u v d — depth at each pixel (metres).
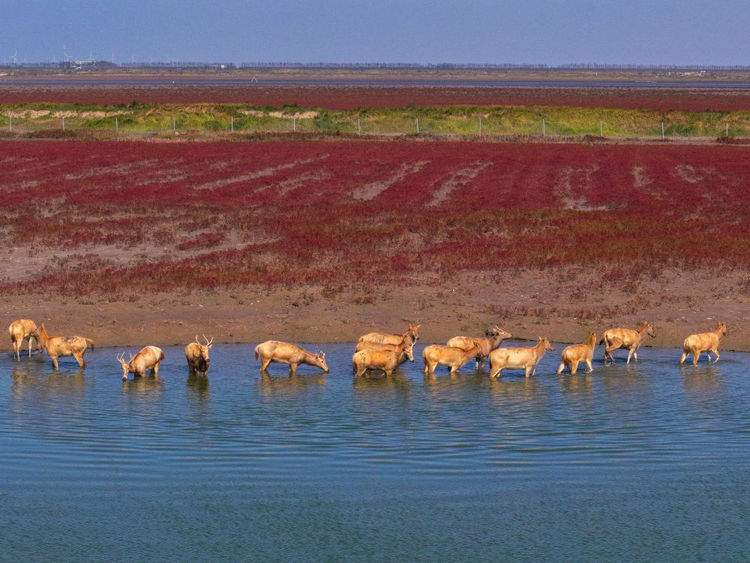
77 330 45.53
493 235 73.81
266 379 37.91
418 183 107.75
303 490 25.59
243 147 154.50
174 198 94.56
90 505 24.70
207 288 53.75
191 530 23.44
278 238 72.00
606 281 56.12
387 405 33.56
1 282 56.12
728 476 26.55
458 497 25.20
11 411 32.69
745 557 22.22
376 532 23.39
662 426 30.91
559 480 26.28
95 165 126.50
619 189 102.62
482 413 32.47
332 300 51.41
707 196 96.62
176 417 32.00
